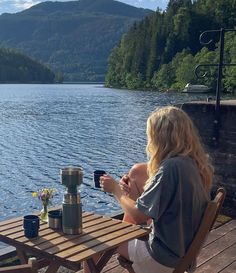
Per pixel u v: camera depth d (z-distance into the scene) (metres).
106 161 23.94
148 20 122.31
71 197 2.45
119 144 29.41
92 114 50.19
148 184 2.38
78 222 2.46
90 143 30.17
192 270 2.58
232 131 5.02
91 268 2.50
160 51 107.62
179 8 108.81
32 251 2.30
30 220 2.39
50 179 20.23
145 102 66.25
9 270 1.57
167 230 2.35
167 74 101.19
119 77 130.38
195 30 104.44
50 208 2.83
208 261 3.83
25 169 22.44
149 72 108.31
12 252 3.84
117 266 3.67
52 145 29.81
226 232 4.54
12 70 190.00
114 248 2.46
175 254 2.37
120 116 47.19
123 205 2.54
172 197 2.33
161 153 2.40
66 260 2.16
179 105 5.43
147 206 2.34
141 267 2.49
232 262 3.82
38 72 199.62
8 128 38.91
